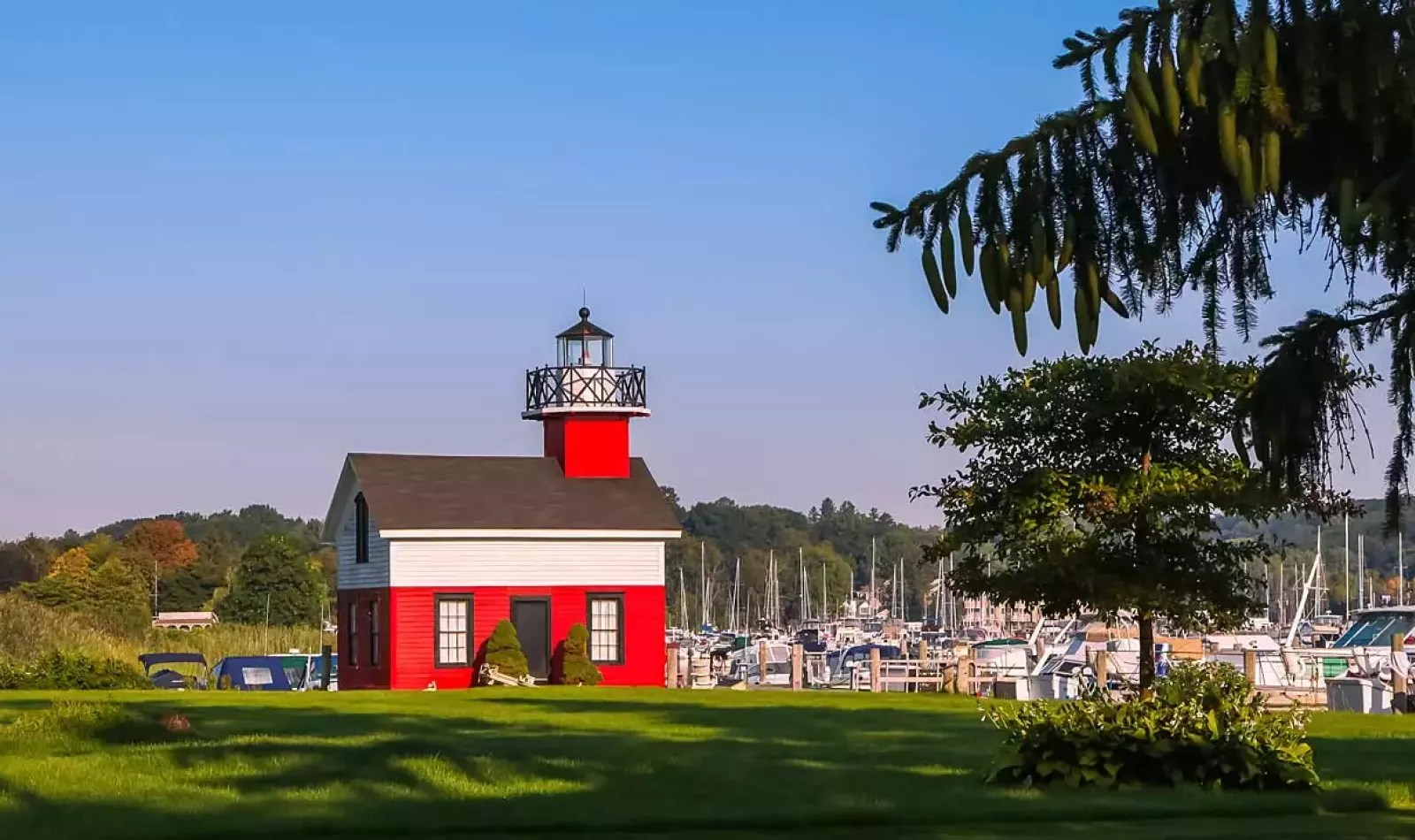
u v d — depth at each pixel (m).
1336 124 10.73
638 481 55.78
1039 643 76.94
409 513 51.62
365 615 53.66
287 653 76.44
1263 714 20.47
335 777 19.50
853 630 144.88
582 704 34.03
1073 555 30.38
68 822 16.58
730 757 22.09
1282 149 10.86
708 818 17.27
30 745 21.73
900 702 35.19
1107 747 19.72
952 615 173.50
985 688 50.97
